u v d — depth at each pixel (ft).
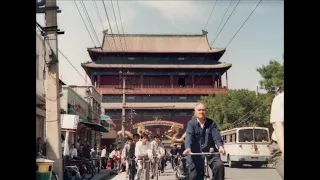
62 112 82.99
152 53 264.31
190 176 19.39
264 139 77.30
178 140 33.37
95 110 136.67
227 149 82.99
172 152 57.72
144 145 41.06
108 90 244.83
